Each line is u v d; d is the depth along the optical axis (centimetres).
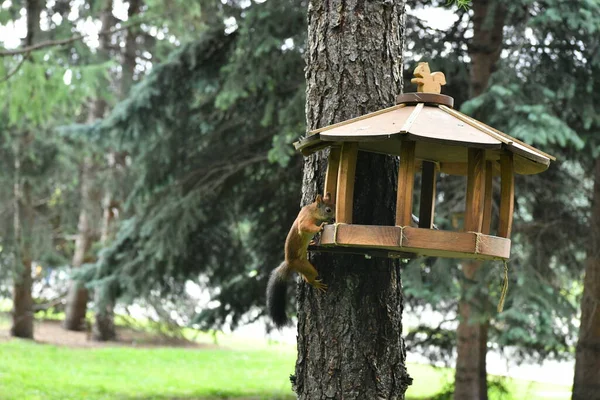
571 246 1459
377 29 620
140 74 2666
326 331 597
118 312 3081
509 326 1209
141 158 1541
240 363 2361
